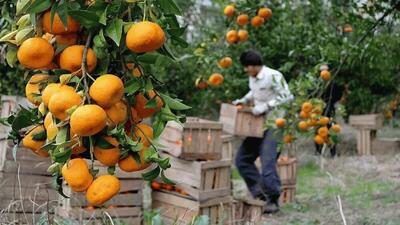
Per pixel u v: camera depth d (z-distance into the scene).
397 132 12.08
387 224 4.65
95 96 1.48
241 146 6.21
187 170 4.90
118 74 1.67
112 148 1.55
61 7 1.51
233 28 5.40
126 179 4.49
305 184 7.64
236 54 8.01
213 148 4.93
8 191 3.88
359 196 6.43
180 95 8.98
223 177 4.99
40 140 1.68
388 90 9.94
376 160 9.30
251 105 6.29
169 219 5.04
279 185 5.88
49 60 1.58
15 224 3.36
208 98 9.20
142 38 1.50
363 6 4.43
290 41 7.64
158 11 1.68
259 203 5.11
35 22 1.55
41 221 2.97
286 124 4.97
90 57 1.57
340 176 8.16
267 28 7.59
